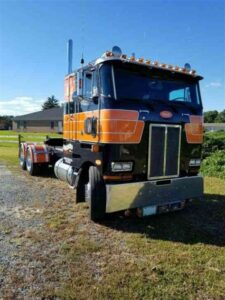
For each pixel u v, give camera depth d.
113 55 4.79
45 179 8.94
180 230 4.84
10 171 10.40
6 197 6.70
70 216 5.41
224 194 7.29
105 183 4.88
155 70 5.16
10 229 4.71
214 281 3.29
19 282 3.18
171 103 5.32
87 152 5.34
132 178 4.92
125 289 3.09
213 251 4.05
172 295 3.01
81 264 3.61
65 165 6.82
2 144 24.14
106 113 4.68
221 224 5.17
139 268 3.53
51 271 3.42
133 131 4.80
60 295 2.97
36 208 5.89
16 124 66.75
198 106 5.68
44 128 62.66
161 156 5.12
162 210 5.20
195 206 6.25
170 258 3.81
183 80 5.59
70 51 6.58
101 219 5.06
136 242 4.30
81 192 5.66
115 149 4.67
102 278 3.29
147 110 4.93
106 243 4.25
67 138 6.57
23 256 3.79
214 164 10.83
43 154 9.41
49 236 4.46
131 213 5.30
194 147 5.62
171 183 5.21
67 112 6.51
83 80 5.36
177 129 5.30
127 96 4.84
